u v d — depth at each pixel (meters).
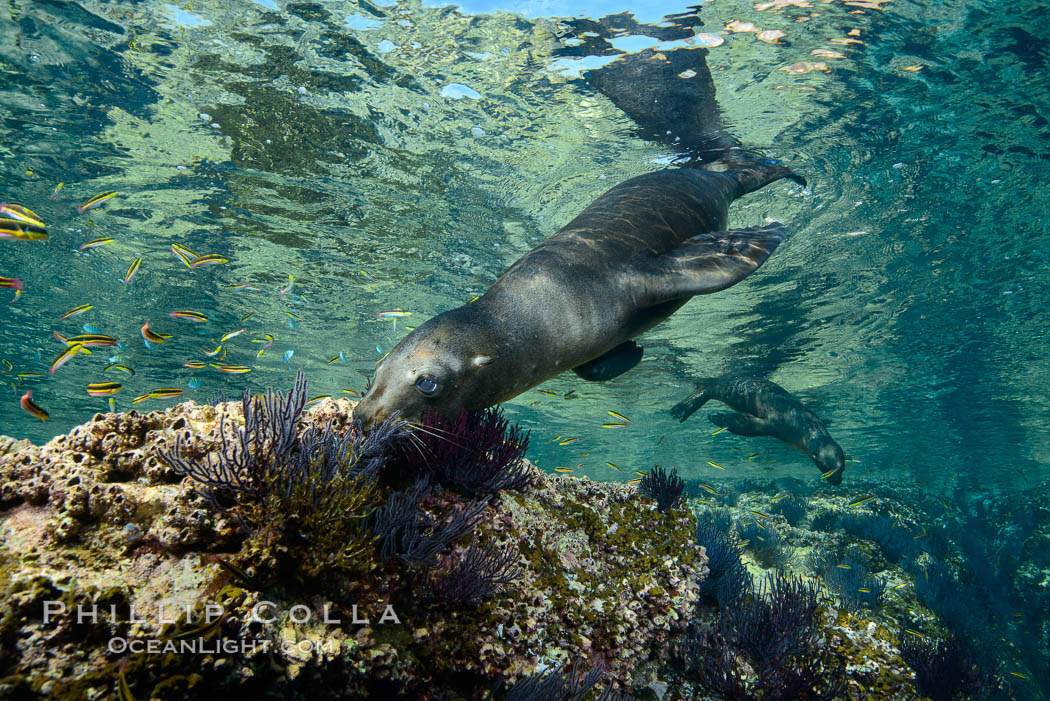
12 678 1.92
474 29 8.07
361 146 10.14
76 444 2.79
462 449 3.78
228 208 11.68
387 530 3.04
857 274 14.26
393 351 4.07
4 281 5.24
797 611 5.57
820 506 16.69
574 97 9.14
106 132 9.66
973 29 8.03
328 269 14.07
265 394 3.01
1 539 2.41
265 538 2.61
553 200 11.73
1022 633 13.81
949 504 23.64
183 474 2.79
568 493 4.73
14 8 7.45
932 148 10.29
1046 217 11.98
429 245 13.22
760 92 9.05
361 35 8.09
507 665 3.33
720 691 4.77
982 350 18.89
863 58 8.49
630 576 4.49
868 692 5.32
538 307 4.54
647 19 7.95
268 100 9.12
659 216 5.75
